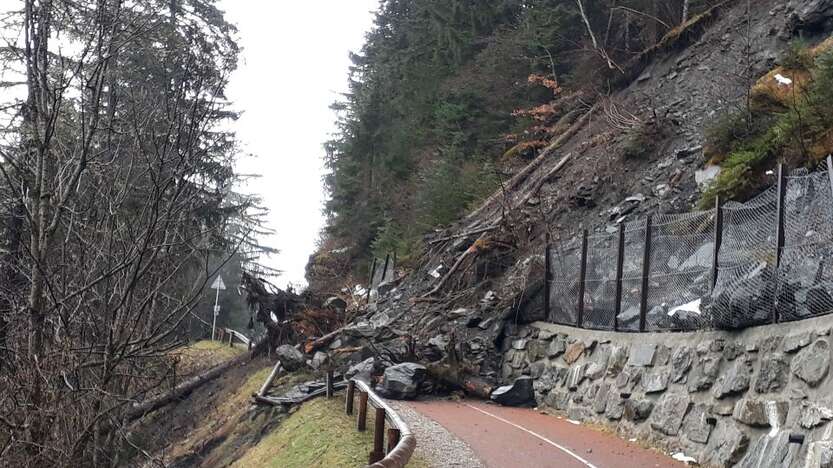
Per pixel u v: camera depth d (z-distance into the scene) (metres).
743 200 13.79
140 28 10.55
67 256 11.54
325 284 35.50
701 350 11.32
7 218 11.41
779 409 9.07
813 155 12.52
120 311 10.97
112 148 11.91
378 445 10.69
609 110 24.19
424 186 30.16
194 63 11.26
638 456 10.99
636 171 20.56
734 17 23.80
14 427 9.49
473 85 32.03
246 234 15.41
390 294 24.66
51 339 10.36
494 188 26.34
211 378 24.89
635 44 28.59
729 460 9.63
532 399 16.62
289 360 20.31
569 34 31.05
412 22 41.28
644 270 13.59
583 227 19.94
